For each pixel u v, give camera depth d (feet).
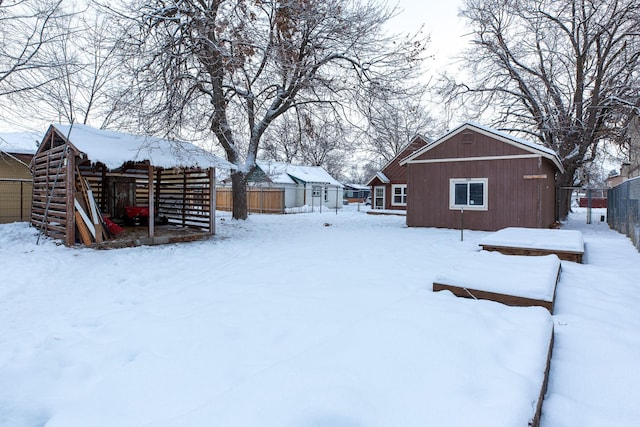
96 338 11.48
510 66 57.57
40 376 9.27
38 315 13.88
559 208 57.93
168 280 19.08
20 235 29.37
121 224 38.11
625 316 12.45
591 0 49.85
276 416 5.96
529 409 6.19
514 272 15.42
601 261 22.44
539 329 9.87
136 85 30.55
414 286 16.55
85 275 19.56
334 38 41.27
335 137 51.75
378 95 42.42
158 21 31.17
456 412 6.04
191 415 6.20
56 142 30.94
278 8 37.42
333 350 8.43
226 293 16.11
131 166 32.24
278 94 44.14
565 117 54.54
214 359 9.57
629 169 59.06
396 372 7.38
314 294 15.38
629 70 49.08
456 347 8.46
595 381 8.42
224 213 68.13
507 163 40.50
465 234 38.37
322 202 99.96
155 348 10.40
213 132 39.01
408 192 46.44
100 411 7.48
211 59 34.37
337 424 5.81
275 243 31.53
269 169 82.38
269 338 10.84
